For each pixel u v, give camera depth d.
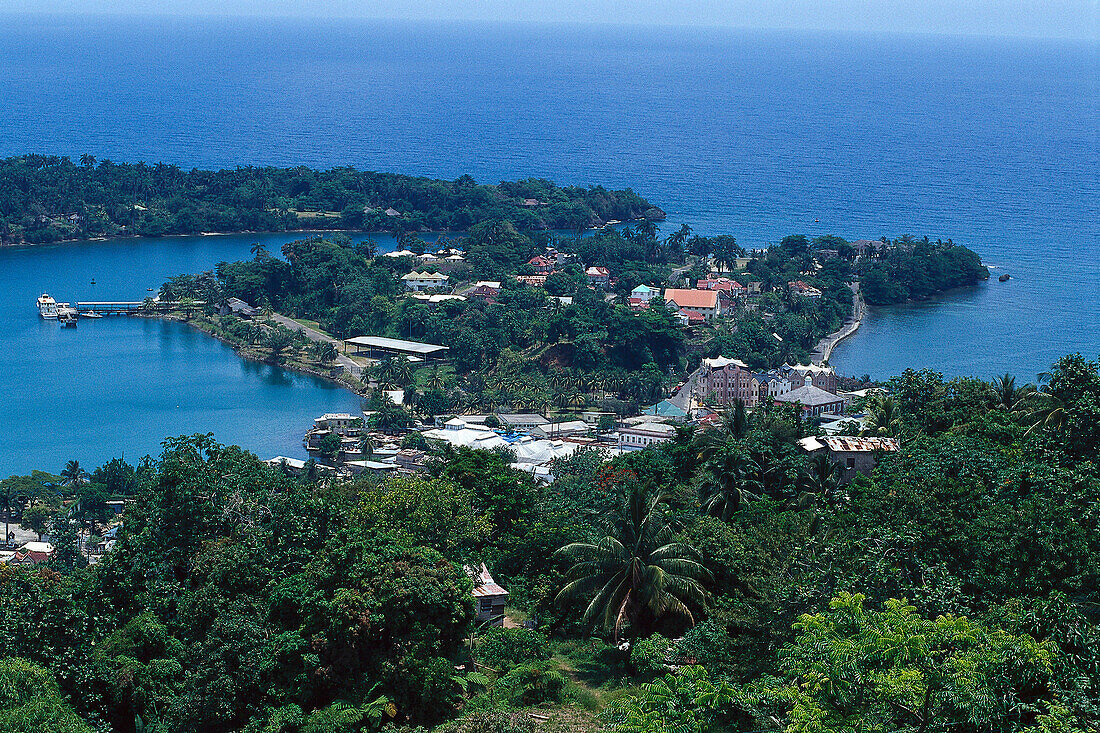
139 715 95.62
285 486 119.50
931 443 147.62
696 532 119.62
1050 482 118.56
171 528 111.38
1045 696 73.50
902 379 189.38
